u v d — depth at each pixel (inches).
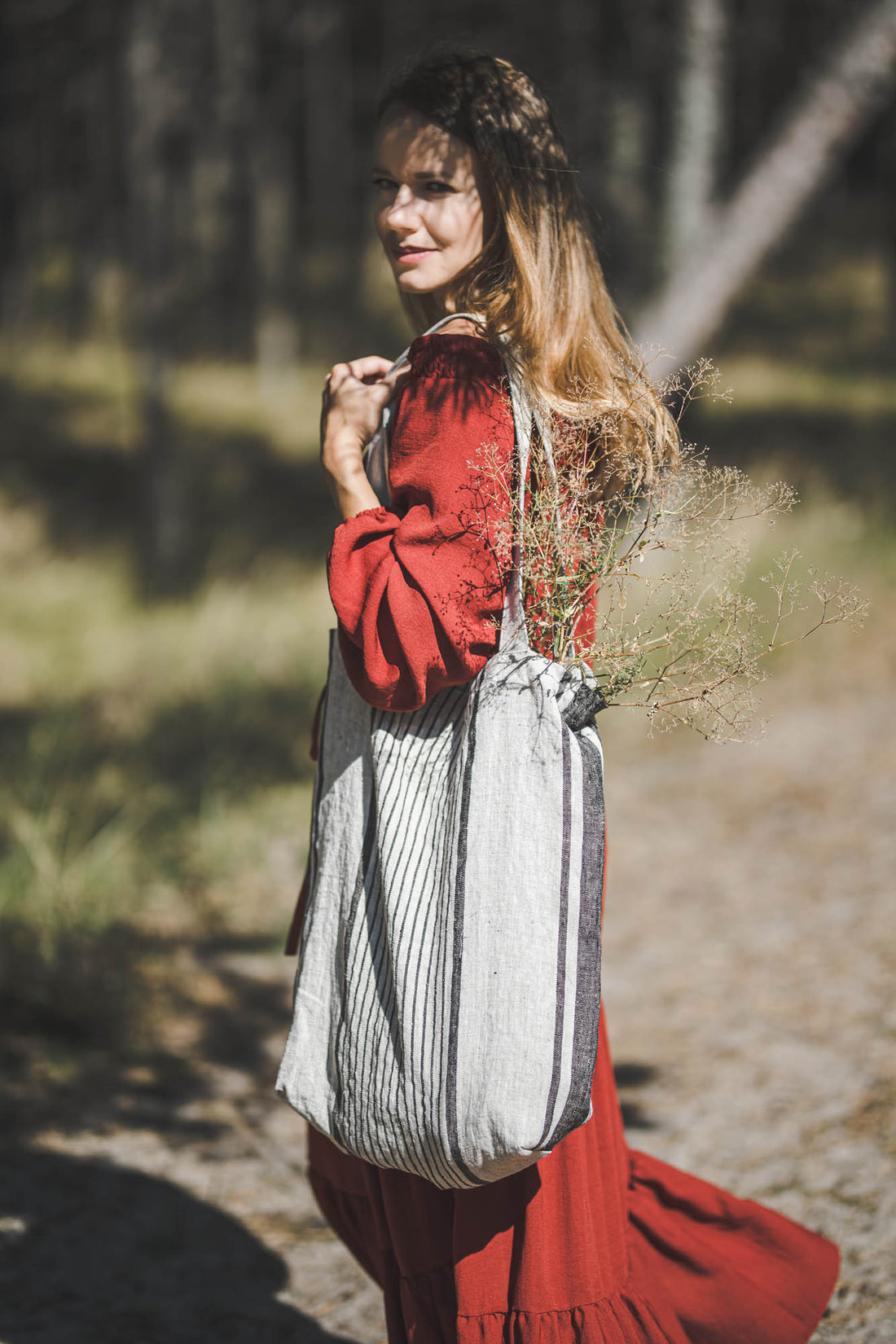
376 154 67.2
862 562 346.3
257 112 678.5
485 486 60.2
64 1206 111.2
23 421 597.0
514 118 65.0
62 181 753.6
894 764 234.1
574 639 64.1
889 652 296.8
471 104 64.6
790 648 301.7
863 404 670.5
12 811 203.3
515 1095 56.9
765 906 181.9
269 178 770.2
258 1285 101.6
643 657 63.1
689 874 196.7
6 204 800.9
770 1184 113.7
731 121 631.2
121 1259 103.9
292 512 483.5
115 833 202.4
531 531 60.4
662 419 66.1
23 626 345.4
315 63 649.6
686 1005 154.4
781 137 351.9
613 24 435.8
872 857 195.2
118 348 791.1
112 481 518.9
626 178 429.1
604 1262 67.0
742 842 206.7
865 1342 90.6
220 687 283.3
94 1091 133.8
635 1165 79.9
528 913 57.5
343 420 64.7
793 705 274.2
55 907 170.2
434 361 61.2
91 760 237.3
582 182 72.2
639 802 229.8
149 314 404.2
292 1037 65.4
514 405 61.1
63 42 489.4
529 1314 64.3
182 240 930.7
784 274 1012.5
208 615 346.3
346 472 63.9
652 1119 127.6
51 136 668.7
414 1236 67.1
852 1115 124.9
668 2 426.0
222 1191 116.2
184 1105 133.1
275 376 730.2
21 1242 105.1
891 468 471.5
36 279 911.0
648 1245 76.4
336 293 948.0
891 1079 131.3
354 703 65.0
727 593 63.7
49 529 445.1
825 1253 79.0
